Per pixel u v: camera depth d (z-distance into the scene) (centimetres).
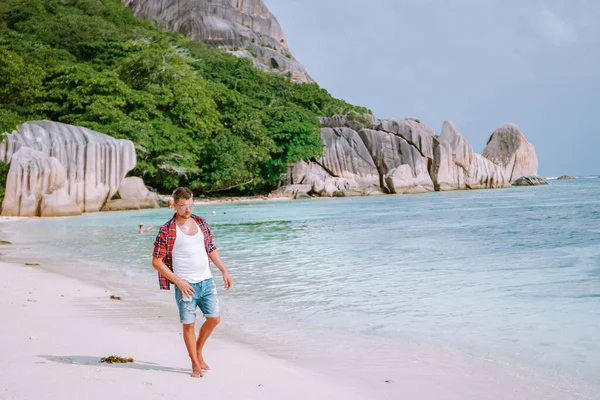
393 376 495
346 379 486
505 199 4131
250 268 1197
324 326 696
